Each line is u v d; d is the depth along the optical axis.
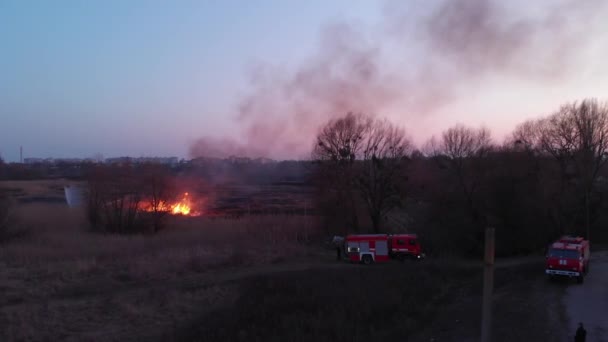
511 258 47.66
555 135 54.97
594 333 20.81
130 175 59.06
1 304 26.12
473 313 25.03
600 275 34.50
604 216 57.03
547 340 20.06
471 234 49.66
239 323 22.94
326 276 32.50
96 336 22.45
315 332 21.06
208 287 30.44
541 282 31.98
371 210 52.47
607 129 53.59
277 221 54.97
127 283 31.25
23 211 56.50
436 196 52.44
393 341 20.59
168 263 35.94
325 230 52.12
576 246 31.84
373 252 39.44
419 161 56.38
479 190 50.88
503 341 20.17
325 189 52.94
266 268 36.59
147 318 25.16
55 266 34.12
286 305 25.61
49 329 23.20
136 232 56.16
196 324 23.36
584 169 53.00
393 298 26.75
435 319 24.30
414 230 53.06
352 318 23.19
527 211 50.03
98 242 44.94
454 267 37.78
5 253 37.56
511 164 51.44
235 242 46.22
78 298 27.78
